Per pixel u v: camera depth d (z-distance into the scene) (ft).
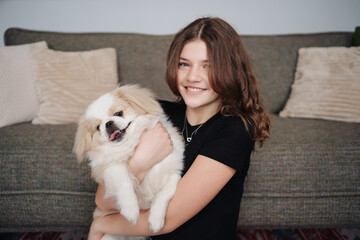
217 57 3.18
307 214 4.34
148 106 3.91
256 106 3.59
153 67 6.88
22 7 7.75
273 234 4.99
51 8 7.79
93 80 6.12
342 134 4.49
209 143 3.22
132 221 2.92
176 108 4.52
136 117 3.78
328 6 7.66
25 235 4.91
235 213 3.38
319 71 6.05
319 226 4.48
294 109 6.13
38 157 4.20
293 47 6.92
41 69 5.72
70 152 4.26
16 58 5.50
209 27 3.31
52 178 4.21
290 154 4.18
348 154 4.16
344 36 6.84
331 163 4.14
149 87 6.86
